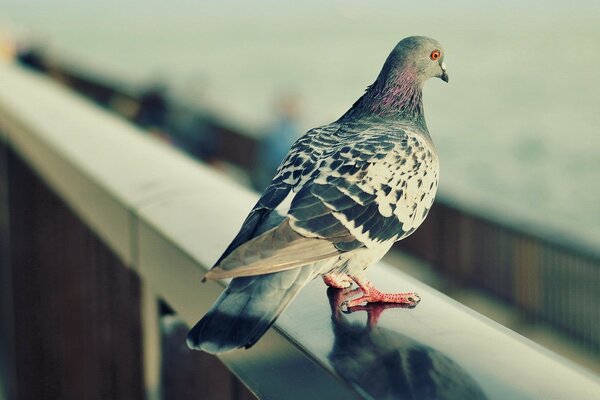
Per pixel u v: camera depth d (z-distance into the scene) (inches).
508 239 320.8
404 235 97.8
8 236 183.6
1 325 202.5
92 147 123.8
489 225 328.2
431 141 115.0
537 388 54.8
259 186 456.1
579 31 2119.8
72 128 139.6
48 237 139.7
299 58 2650.1
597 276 285.6
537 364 58.3
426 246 367.2
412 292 78.2
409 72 115.0
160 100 562.9
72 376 130.8
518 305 316.5
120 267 102.3
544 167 706.8
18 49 834.8
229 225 87.7
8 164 178.4
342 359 59.4
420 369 57.5
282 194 89.7
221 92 1780.3
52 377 143.9
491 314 320.2
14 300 179.6
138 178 104.3
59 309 135.3
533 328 312.7
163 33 4375.0
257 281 74.5
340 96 1658.5
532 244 310.2
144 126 558.9
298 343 63.8
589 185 625.3
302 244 82.9
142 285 94.7
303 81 1995.6
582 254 290.7
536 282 309.1
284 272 77.5
